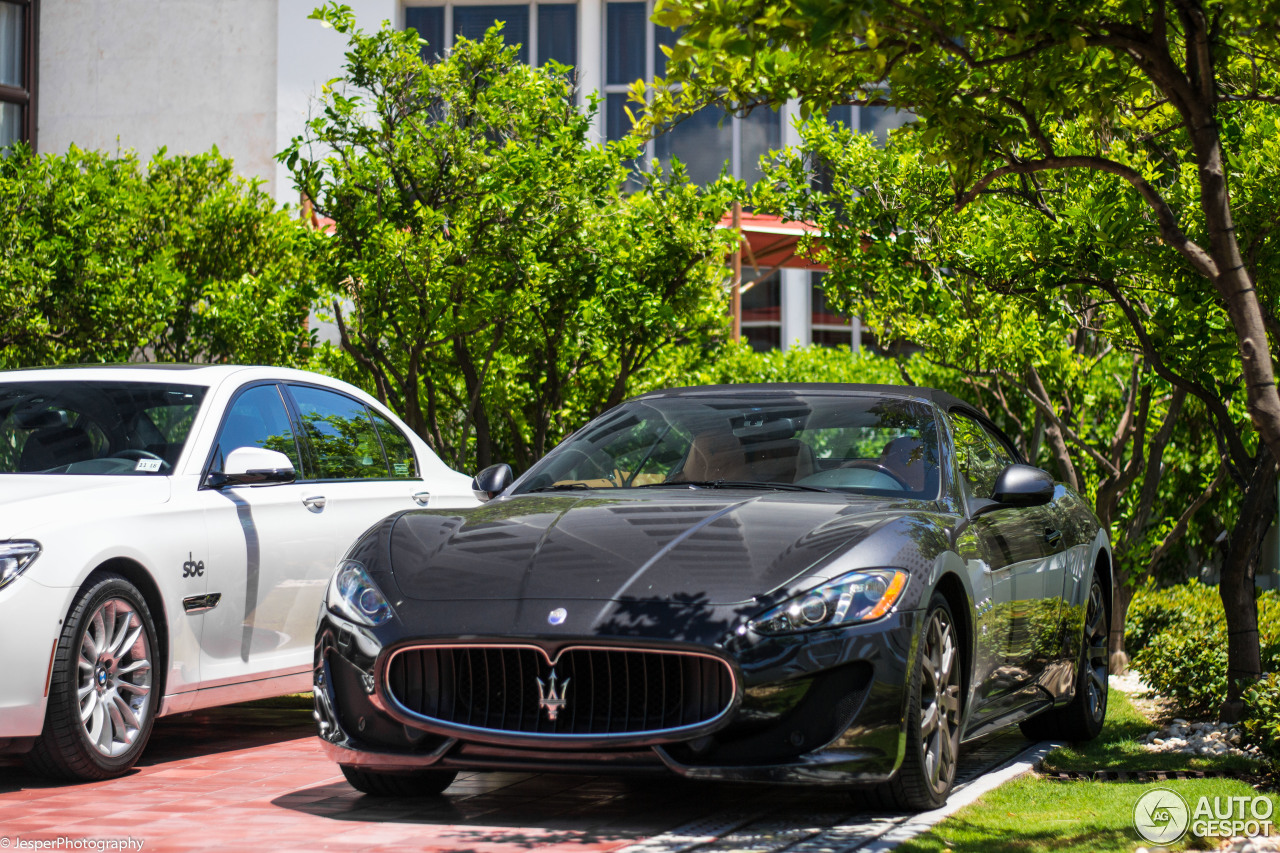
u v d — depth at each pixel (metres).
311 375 7.59
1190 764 6.29
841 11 4.39
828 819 4.95
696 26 4.59
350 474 7.48
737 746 4.56
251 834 4.69
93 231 12.37
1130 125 7.33
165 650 6.09
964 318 10.17
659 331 11.06
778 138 21.19
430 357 11.68
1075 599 7.07
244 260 14.13
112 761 5.78
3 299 11.35
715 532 5.00
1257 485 7.24
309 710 8.09
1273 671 7.68
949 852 4.44
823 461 5.89
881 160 9.63
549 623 4.59
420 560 5.09
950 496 5.74
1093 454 10.62
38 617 5.45
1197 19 5.14
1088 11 5.21
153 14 20.42
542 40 21.38
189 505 6.30
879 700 4.65
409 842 4.56
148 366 7.12
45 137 20.75
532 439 13.34
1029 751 6.81
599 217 10.58
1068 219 7.27
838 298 10.21
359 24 20.42
